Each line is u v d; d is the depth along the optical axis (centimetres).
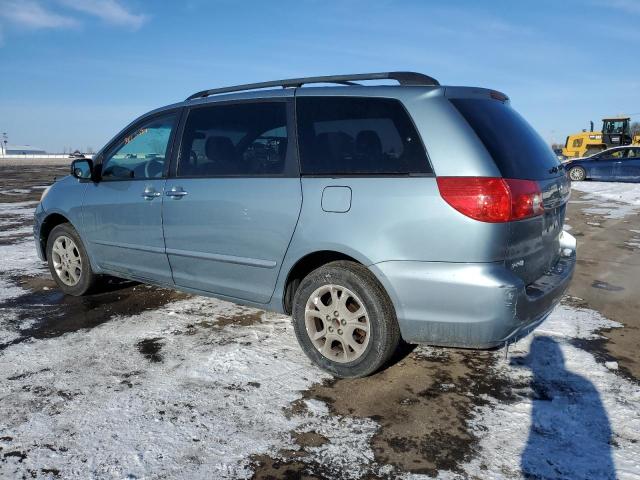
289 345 368
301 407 285
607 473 230
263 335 386
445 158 280
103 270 457
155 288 511
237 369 330
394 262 287
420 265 281
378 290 298
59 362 341
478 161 274
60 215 487
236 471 232
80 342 374
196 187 373
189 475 229
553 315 434
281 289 338
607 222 959
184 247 385
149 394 298
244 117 360
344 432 262
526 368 332
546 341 375
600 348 364
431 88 302
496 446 250
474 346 282
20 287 520
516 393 300
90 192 453
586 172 1934
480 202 267
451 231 272
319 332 323
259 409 283
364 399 293
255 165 347
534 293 292
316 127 326
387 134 300
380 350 300
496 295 268
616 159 1891
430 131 287
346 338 311
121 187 428
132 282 534
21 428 264
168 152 399
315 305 323
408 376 321
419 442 253
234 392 301
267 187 335
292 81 358
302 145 328
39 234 505
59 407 284
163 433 260
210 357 347
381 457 242
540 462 238
